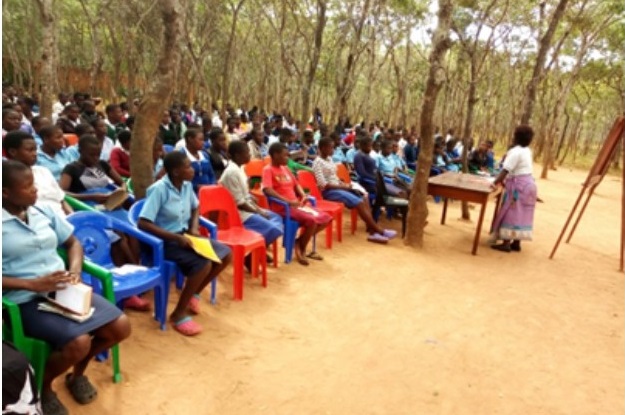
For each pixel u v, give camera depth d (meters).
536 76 10.80
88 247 3.61
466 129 9.72
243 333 4.11
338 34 21.45
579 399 3.69
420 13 19.31
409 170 10.96
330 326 4.43
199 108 18.58
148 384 3.27
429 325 4.66
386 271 6.07
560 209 11.95
